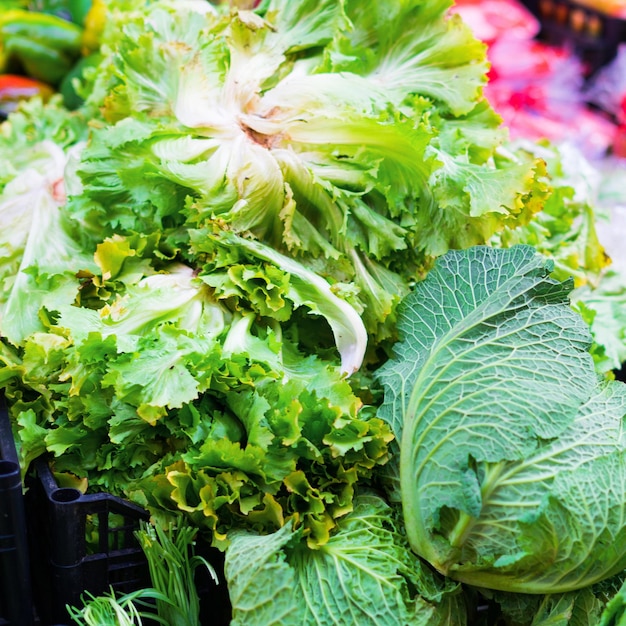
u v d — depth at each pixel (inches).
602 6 86.9
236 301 38.9
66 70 69.9
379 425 37.0
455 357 36.6
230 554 35.4
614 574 35.6
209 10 46.7
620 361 45.7
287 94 40.9
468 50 43.3
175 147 40.3
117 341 36.7
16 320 39.6
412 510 36.0
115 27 49.4
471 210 39.4
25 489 38.6
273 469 36.2
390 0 43.1
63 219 42.0
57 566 36.8
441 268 39.0
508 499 34.7
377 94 41.0
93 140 41.0
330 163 40.3
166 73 42.4
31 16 68.7
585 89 87.4
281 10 43.4
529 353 36.2
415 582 35.4
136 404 36.3
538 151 50.7
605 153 79.0
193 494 36.5
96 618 35.9
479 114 43.6
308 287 38.8
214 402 37.7
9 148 48.7
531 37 93.7
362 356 38.7
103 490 38.1
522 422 35.1
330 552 35.7
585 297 48.4
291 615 34.3
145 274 39.9
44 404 38.9
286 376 37.8
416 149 39.1
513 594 36.2
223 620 39.0
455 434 35.5
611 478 34.9
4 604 36.8
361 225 40.6
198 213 39.5
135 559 37.9
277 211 40.0
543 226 49.0
